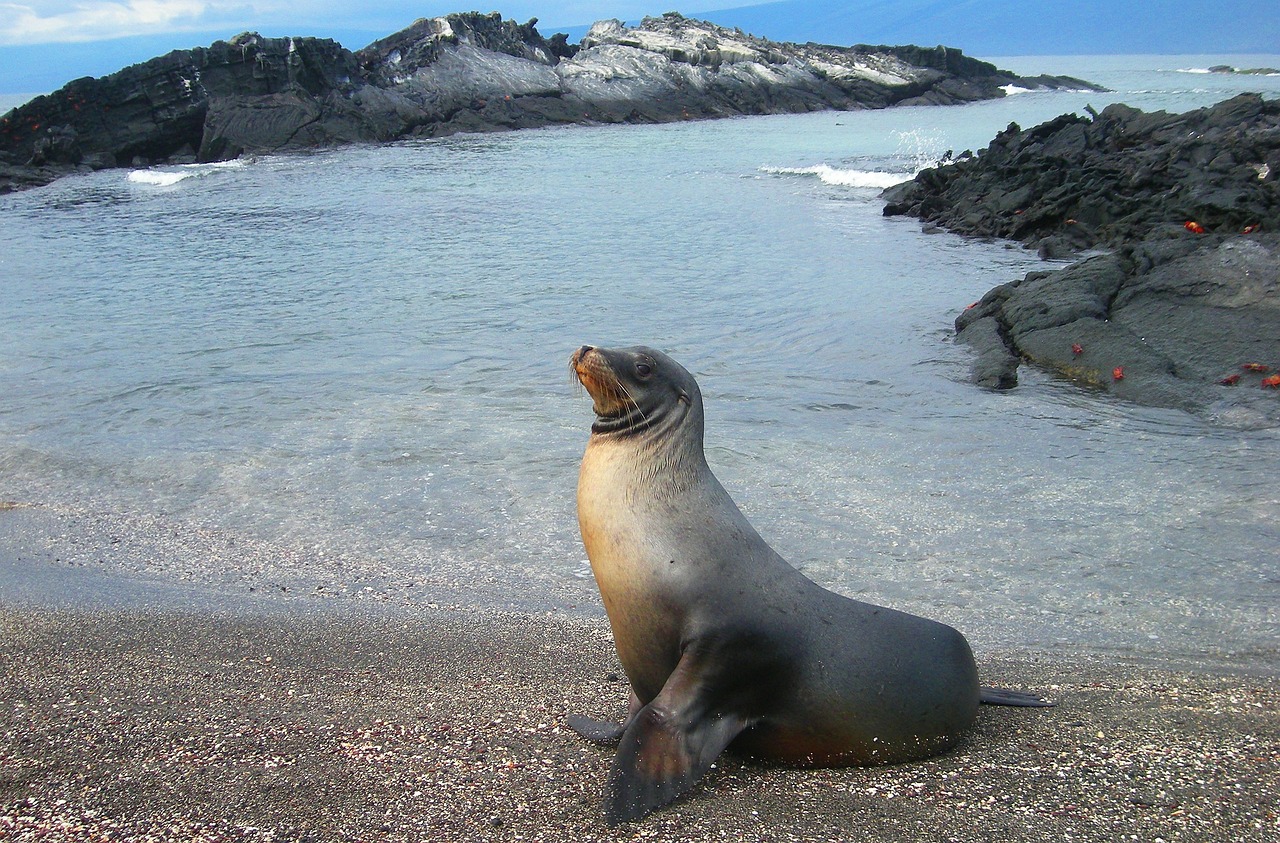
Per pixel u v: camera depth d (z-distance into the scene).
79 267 11.72
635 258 11.43
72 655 3.20
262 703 2.87
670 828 2.31
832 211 15.34
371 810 2.36
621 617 2.62
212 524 4.40
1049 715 2.84
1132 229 11.30
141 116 27.58
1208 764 2.54
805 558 4.04
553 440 5.40
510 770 2.52
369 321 8.51
